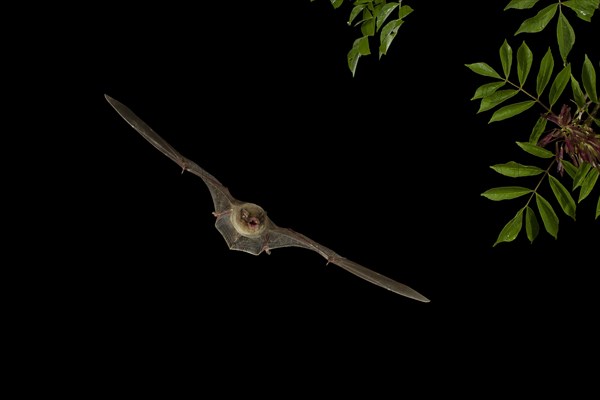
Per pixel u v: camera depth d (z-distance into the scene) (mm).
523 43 1752
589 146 1766
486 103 1757
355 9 1807
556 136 1775
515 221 1789
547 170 1784
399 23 1752
